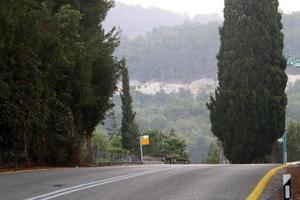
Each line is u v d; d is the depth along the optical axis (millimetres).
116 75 45625
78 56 38250
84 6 45312
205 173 24156
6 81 31266
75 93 40750
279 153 101625
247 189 18047
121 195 16578
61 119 38406
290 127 107688
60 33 35906
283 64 71562
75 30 37125
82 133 44125
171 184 19609
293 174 23328
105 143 104750
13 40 30797
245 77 69625
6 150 31859
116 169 27938
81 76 39750
